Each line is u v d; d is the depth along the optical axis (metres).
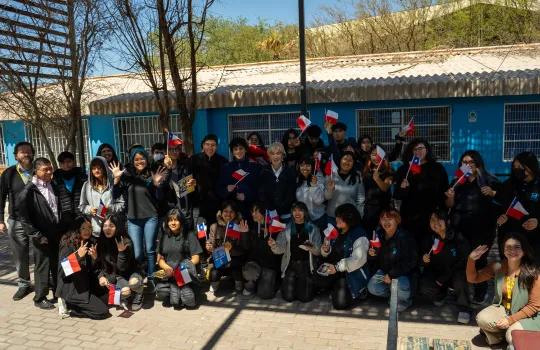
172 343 4.51
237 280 5.70
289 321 4.89
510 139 9.27
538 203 4.83
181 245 5.41
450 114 9.45
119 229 5.32
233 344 4.43
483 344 4.24
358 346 4.29
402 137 6.62
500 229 5.10
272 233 5.42
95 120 11.95
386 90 9.16
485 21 23.45
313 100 9.62
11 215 5.70
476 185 5.09
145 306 5.45
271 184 5.84
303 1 6.74
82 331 4.85
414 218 5.36
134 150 6.75
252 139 6.91
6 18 6.95
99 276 5.35
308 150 6.75
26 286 5.84
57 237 5.59
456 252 4.77
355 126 9.98
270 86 10.12
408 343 3.60
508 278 4.12
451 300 5.25
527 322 3.90
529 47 11.58
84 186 5.86
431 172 5.30
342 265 5.07
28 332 4.86
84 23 7.13
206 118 10.70
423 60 11.45
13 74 7.33
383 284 5.09
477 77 8.81
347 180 5.71
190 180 5.82
